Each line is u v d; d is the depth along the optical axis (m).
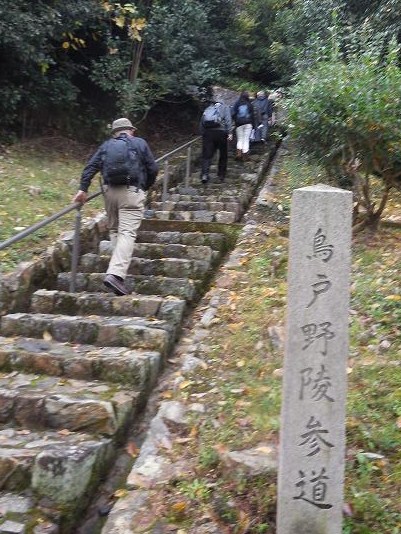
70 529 2.97
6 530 2.75
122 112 11.05
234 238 6.61
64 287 5.53
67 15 9.74
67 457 3.04
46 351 4.25
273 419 3.35
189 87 12.50
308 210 2.58
